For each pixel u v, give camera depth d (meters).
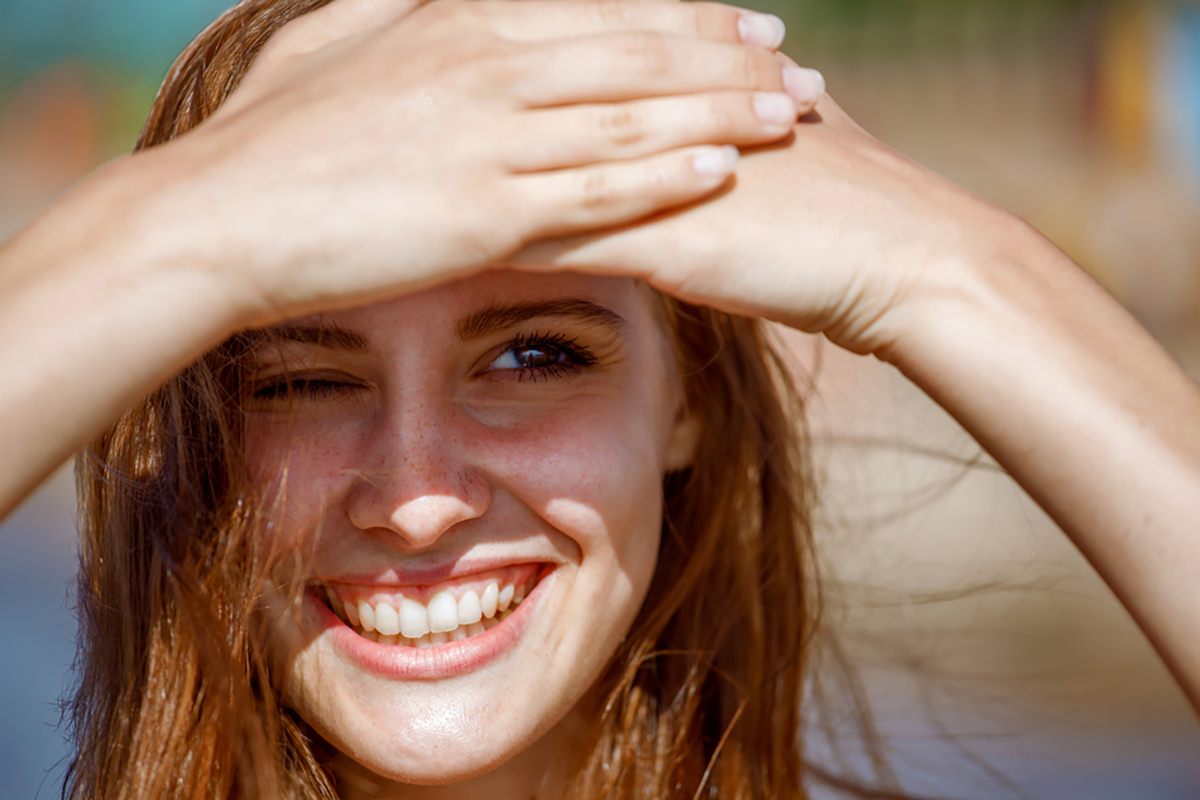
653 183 1.09
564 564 1.47
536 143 1.08
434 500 1.33
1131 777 4.10
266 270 1.08
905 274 1.17
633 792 1.77
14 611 5.89
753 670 1.89
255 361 1.35
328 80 1.12
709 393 1.81
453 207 1.08
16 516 7.37
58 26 14.34
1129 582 1.13
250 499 1.38
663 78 1.11
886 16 11.68
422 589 1.46
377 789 1.63
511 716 1.46
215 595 1.41
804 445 2.04
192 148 1.12
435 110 1.09
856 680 2.25
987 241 1.20
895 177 1.21
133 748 1.50
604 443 1.45
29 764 4.24
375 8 1.25
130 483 1.50
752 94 1.13
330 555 1.41
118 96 14.44
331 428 1.38
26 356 1.06
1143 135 11.05
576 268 1.15
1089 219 10.31
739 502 1.87
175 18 14.23
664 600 1.81
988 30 11.59
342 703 1.44
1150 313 9.84
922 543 4.42
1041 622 4.29
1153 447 1.12
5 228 13.10
